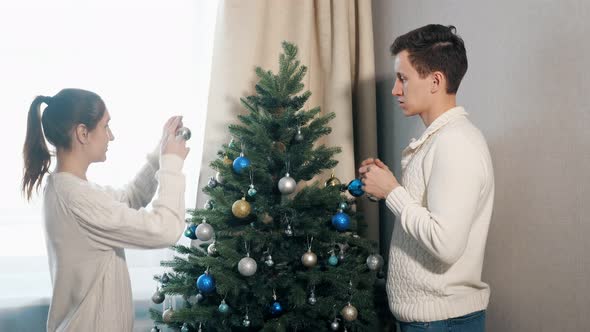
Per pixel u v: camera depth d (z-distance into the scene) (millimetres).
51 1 2053
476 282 1354
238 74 2092
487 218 1348
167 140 1593
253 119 1669
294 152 1593
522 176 1527
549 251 1439
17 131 2035
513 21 1541
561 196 1396
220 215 1610
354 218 1755
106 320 1486
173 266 1707
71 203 1457
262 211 1557
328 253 1648
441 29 1383
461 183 1217
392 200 1342
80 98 1511
